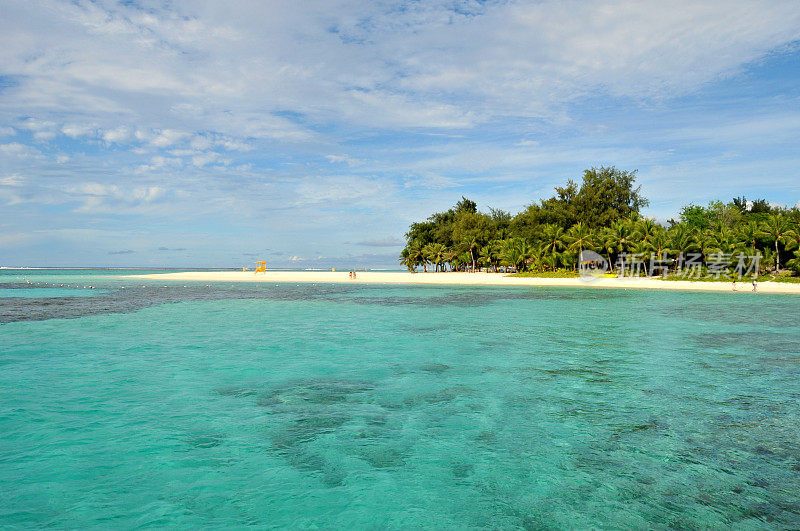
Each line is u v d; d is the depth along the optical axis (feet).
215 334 76.84
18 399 40.45
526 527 21.67
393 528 21.65
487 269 370.32
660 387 45.32
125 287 222.89
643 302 136.98
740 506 23.48
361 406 39.24
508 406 39.32
